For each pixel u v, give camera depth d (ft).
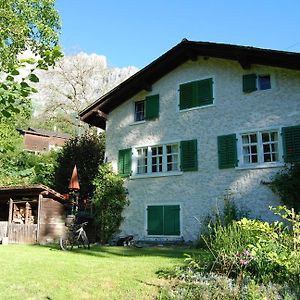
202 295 15.42
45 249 39.55
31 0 52.34
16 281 19.77
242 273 17.83
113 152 57.00
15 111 8.91
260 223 19.42
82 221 55.88
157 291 17.72
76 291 17.83
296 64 43.09
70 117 112.78
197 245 41.39
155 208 50.24
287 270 17.20
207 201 46.26
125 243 47.26
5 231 54.44
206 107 49.21
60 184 72.64
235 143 45.75
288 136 42.47
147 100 55.21
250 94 46.19
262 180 42.93
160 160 52.75
